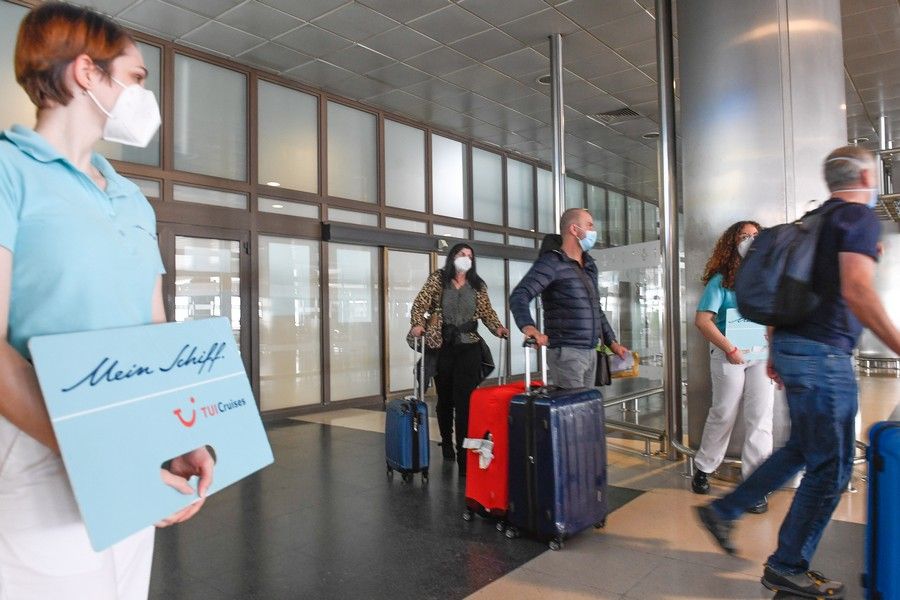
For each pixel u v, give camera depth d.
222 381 1.09
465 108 8.33
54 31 0.97
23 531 0.90
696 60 4.13
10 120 5.08
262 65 6.78
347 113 7.92
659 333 6.49
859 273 2.02
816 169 3.80
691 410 4.19
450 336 4.26
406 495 3.78
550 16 5.82
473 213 9.72
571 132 9.49
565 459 2.81
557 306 3.31
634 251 5.93
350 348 7.78
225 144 6.62
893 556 1.57
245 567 2.72
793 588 2.29
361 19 5.79
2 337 0.84
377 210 8.15
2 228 0.87
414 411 4.08
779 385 2.61
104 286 0.99
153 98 1.11
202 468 1.00
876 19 6.19
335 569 2.68
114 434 0.87
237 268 6.64
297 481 4.14
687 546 2.84
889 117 9.29
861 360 11.13
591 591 2.40
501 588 2.45
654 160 11.17
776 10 3.83
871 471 1.65
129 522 0.85
